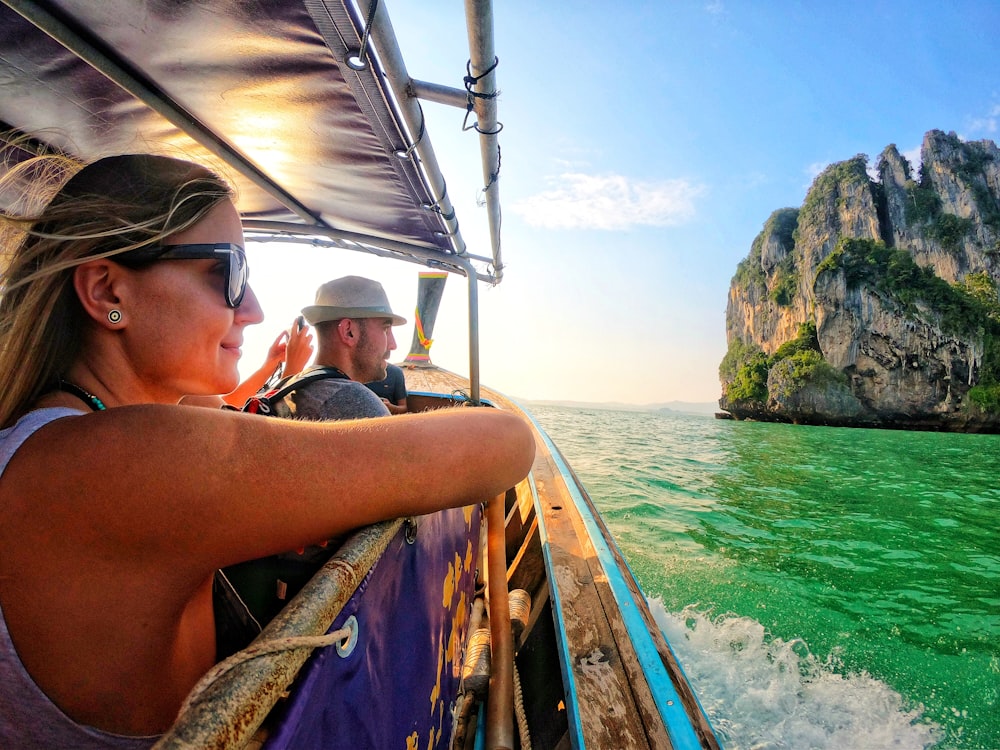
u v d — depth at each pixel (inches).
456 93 50.3
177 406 16.8
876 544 339.9
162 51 46.4
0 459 15.9
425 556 40.4
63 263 19.0
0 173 61.1
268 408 53.2
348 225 101.2
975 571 298.4
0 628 15.5
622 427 1300.4
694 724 42.6
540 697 58.2
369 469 19.3
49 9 40.6
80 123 59.5
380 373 69.2
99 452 15.2
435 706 44.1
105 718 17.1
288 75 49.5
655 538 313.0
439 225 88.0
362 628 25.9
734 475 579.8
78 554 15.5
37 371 19.5
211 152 67.1
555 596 64.1
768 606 221.5
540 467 128.2
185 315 21.0
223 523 16.2
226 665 15.7
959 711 153.2
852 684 163.9
